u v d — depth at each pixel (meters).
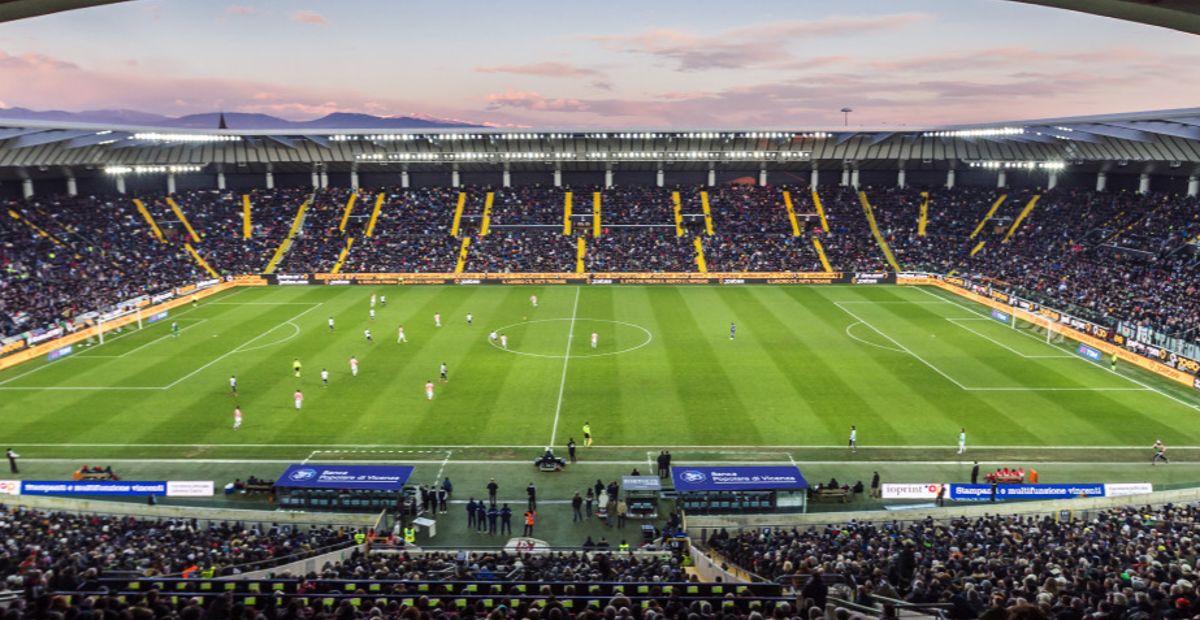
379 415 50.72
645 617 14.20
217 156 105.56
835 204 115.94
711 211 114.75
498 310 83.56
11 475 41.69
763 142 107.94
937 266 101.69
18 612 13.89
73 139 86.00
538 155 109.38
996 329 75.06
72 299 80.62
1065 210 105.31
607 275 100.56
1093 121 75.19
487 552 30.58
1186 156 86.00
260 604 17.25
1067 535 29.27
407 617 12.66
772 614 16.39
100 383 57.62
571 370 60.44
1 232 91.62
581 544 35.34
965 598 17.45
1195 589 17.44
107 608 13.92
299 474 38.75
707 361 62.94
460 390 55.62
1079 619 14.02
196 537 30.77
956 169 118.50
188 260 100.25
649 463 43.72
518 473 42.56
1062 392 55.44
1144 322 68.31
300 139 104.50
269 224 110.88
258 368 61.22
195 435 47.38
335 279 100.50
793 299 90.38
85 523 32.38
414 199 117.19
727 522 35.62
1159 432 47.91
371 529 34.88
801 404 52.75
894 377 58.78
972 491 38.59
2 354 63.84
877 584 21.17
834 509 38.53
